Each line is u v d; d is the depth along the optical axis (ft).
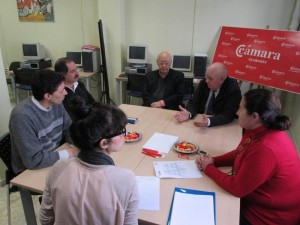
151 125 7.04
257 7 12.19
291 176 4.21
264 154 4.03
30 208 5.03
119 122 2.99
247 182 4.10
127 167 5.01
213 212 3.90
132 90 12.94
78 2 14.66
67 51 15.81
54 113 5.88
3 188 7.95
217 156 5.35
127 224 3.07
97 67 14.65
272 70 10.94
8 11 15.75
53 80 5.23
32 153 4.91
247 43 11.59
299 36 10.30
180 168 5.01
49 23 15.51
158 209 3.95
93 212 2.82
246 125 4.40
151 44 14.24
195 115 7.77
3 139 5.61
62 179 2.92
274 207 4.35
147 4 13.53
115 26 13.70
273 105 4.11
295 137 11.00
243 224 4.56
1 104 7.89
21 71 13.16
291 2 11.67
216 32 13.09
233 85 7.75
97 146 2.96
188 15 13.19
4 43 16.53
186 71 13.62
